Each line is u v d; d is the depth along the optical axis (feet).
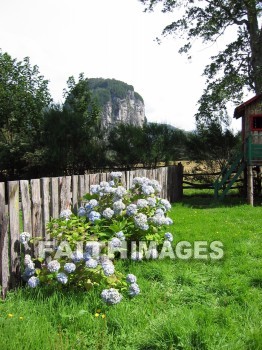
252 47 71.77
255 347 11.66
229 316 13.82
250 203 48.01
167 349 11.82
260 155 48.78
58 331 12.78
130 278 15.58
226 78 73.26
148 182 24.68
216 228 29.30
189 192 67.97
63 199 20.11
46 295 15.20
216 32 73.61
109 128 73.92
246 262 20.42
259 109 51.52
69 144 67.77
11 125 82.79
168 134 71.00
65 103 79.36
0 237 15.60
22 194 16.76
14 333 12.06
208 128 71.05
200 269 19.38
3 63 84.07
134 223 20.44
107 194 22.00
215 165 71.20
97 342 12.09
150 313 14.17
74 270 15.56
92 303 14.53
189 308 14.87
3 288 15.53
